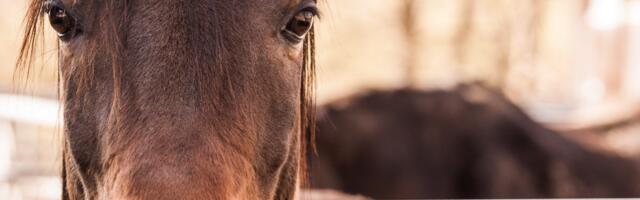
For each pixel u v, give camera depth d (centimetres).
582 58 2922
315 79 367
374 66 2214
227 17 263
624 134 1206
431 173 905
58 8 278
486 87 991
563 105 2469
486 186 902
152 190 238
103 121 264
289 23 286
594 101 2761
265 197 294
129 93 252
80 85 271
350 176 891
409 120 923
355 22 2286
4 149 1023
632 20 2709
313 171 872
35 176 1043
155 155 244
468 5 2209
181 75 252
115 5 258
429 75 2083
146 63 253
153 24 255
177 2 258
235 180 258
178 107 250
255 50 270
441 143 917
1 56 2373
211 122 253
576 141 986
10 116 1019
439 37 2252
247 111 267
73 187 318
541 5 2289
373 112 920
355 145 896
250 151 271
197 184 241
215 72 256
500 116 940
